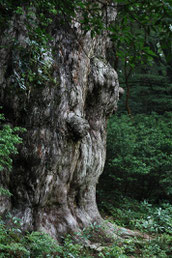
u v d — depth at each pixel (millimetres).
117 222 6648
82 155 5602
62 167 5184
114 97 6574
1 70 4543
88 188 6082
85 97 5898
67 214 5391
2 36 4469
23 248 3658
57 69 4980
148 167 8125
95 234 5508
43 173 4824
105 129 6816
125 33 1982
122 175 8500
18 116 4723
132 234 5844
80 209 5855
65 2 2123
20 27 4406
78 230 5289
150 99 15242
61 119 5012
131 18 1896
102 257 4695
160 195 9016
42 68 4582
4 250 3754
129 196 8961
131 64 2160
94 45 5961
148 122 10812
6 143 3602
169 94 15281
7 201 4652
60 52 5055
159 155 8469
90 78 5879
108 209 7352
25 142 4699
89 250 4891
